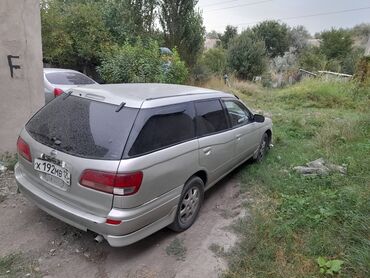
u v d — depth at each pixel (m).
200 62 18.59
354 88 12.85
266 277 2.84
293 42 43.31
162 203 3.04
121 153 2.67
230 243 3.41
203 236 3.53
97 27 13.87
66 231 3.43
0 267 2.84
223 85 16.50
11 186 4.23
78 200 2.79
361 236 3.20
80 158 2.73
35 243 3.21
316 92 12.97
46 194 3.06
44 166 2.98
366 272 2.75
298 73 21.27
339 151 6.05
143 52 11.03
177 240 3.43
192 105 3.65
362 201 3.80
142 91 3.43
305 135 7.75
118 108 2.95
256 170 5.32
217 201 4.40
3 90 4.76
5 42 4.64
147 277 2.88
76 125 2.99
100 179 2.62
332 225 3.52
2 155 4.93
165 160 2.99
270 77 21.83
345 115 9.73
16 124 4.98
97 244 3.27
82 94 3.27
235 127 4.57
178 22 15.69
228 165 4.52
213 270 3.00
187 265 3.05
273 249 3.20
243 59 21.92
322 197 4.16
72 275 2.86
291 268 2.94
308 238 3.35
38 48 5.06
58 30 13.33
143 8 15.66
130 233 2.76
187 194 3.54
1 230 3.37
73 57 14.24
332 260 2.96
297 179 4.84
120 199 2.62
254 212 3.92
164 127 3.11
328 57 37.16
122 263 3.04
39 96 5.21
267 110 11.02
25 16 4.77
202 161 3.66
